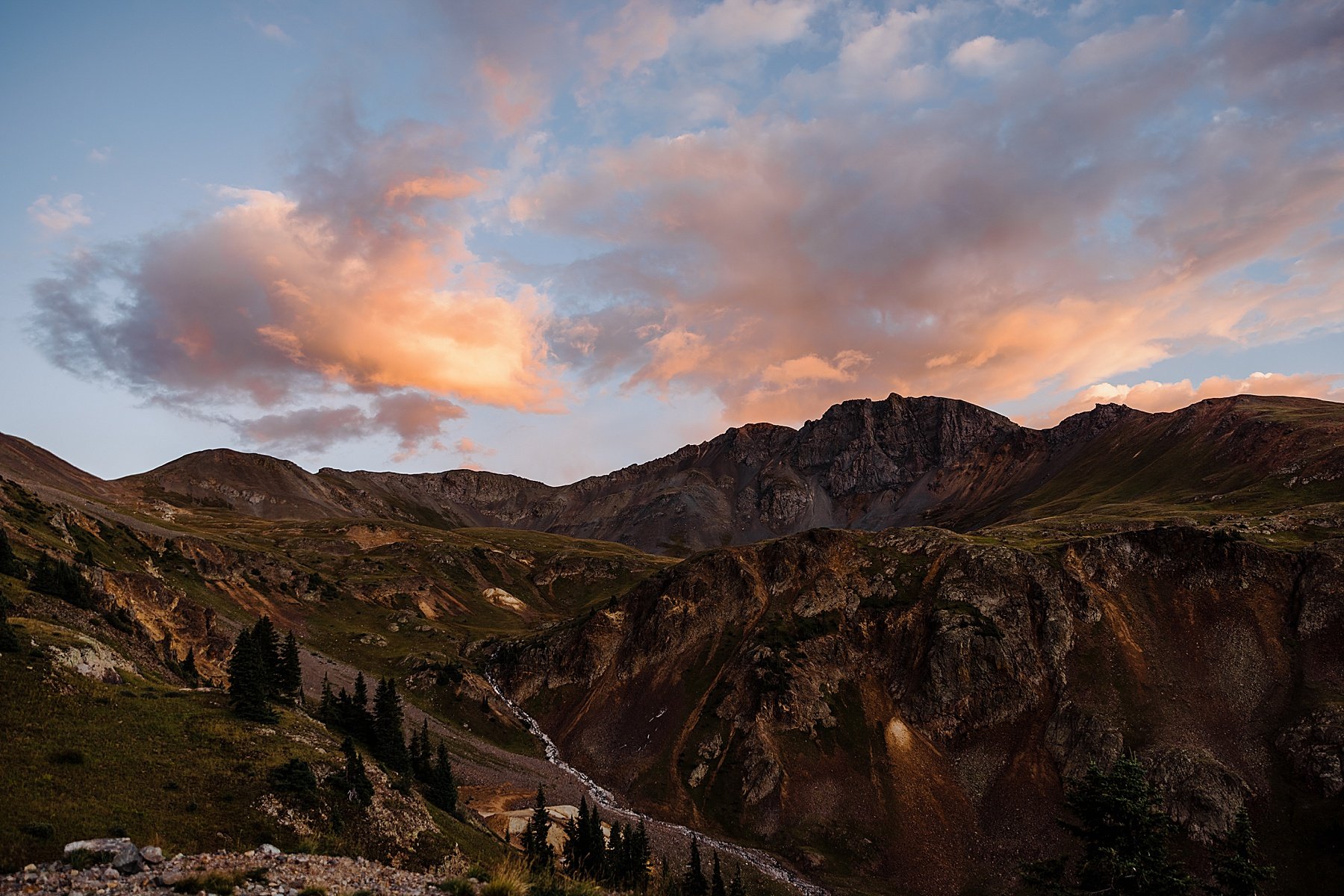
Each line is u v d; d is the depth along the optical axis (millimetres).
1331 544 161875
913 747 159375
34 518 147125
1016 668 165875
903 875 132000
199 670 118438
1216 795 123750
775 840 143375
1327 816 116562
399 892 24438
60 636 70188
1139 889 40781
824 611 198500
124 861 25391
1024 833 135750
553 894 26281
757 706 172000
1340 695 134500
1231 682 147375
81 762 50062
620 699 198750
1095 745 143500
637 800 157875
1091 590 175500
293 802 58469
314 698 148000
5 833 35219
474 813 114000
